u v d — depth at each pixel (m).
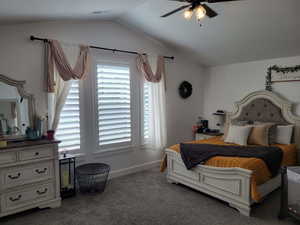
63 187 3.10
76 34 3.41
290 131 3.73
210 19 3.35
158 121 4.37
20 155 2.54
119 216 2.64
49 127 3.14
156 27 3.89
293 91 3.88
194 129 5.03
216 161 2.91
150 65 4.30
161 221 2.53
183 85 4.89
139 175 4.04
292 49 3.68
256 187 2.53
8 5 2.16
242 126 3.83
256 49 3.94
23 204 2.60
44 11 2.61
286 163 3.32
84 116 3.55
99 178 3.30
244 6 2.93
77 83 3.42
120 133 3.98
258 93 4.28
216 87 5.11
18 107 2.90
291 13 2.87
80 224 2.47
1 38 2.78
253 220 2.53
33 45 3.01
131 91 4.08
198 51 4.53
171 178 3.59
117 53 3.88
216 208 2.81
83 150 3.57
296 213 2.41
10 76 2.86
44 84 3.11
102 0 2.65
